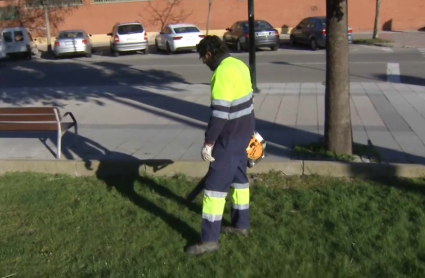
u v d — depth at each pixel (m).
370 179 6.63
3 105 13.98
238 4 34.69
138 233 5.32
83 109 12.59
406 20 33.94
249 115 4.79
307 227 5.32
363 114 10.75
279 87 14.50
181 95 13.94
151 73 20.14
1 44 27.94
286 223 5.44
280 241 5.04
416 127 9.55
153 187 6.64
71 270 4.64
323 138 8.42
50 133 9.89
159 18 35.56
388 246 4.82
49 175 7.26
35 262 4.81
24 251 5.02
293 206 5.92
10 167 7.48
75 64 25.05
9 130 8.23
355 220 5.40
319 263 4.55
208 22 33.12
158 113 11.69
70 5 36.03
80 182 6.97
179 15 35.38
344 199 5.93
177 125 10.43
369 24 34.03
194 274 4.46
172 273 4.48
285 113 11.12
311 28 26.47
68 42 27.83
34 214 5.88
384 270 4.41
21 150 8.88
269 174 6.85
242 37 26.55
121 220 5.63
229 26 35.00
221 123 4.55
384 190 6.23
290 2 34.09
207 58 4.74
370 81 15.59
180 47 27.42
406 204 5.76
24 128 8.21
